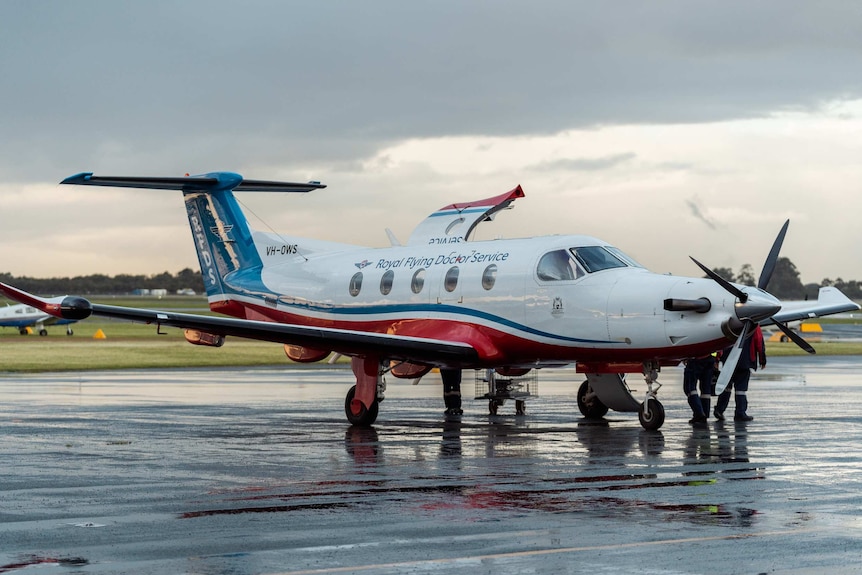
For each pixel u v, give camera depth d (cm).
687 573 798
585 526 974
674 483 1241
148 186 2667
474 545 893
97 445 1634
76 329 9688
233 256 2711
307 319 2506
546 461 1456
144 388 2952
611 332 1939
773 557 846
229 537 930
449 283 2203
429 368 2166
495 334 2105
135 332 8838
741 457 1495
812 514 1030
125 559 846
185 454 1526
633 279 1955
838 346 6322
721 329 1830
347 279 2431
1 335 8062
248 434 1816
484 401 2647
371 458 1488
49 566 823
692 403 2038
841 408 2328
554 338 2022
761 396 2666
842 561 833
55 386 3006
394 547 888
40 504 1098
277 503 1103
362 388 2012
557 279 2023
